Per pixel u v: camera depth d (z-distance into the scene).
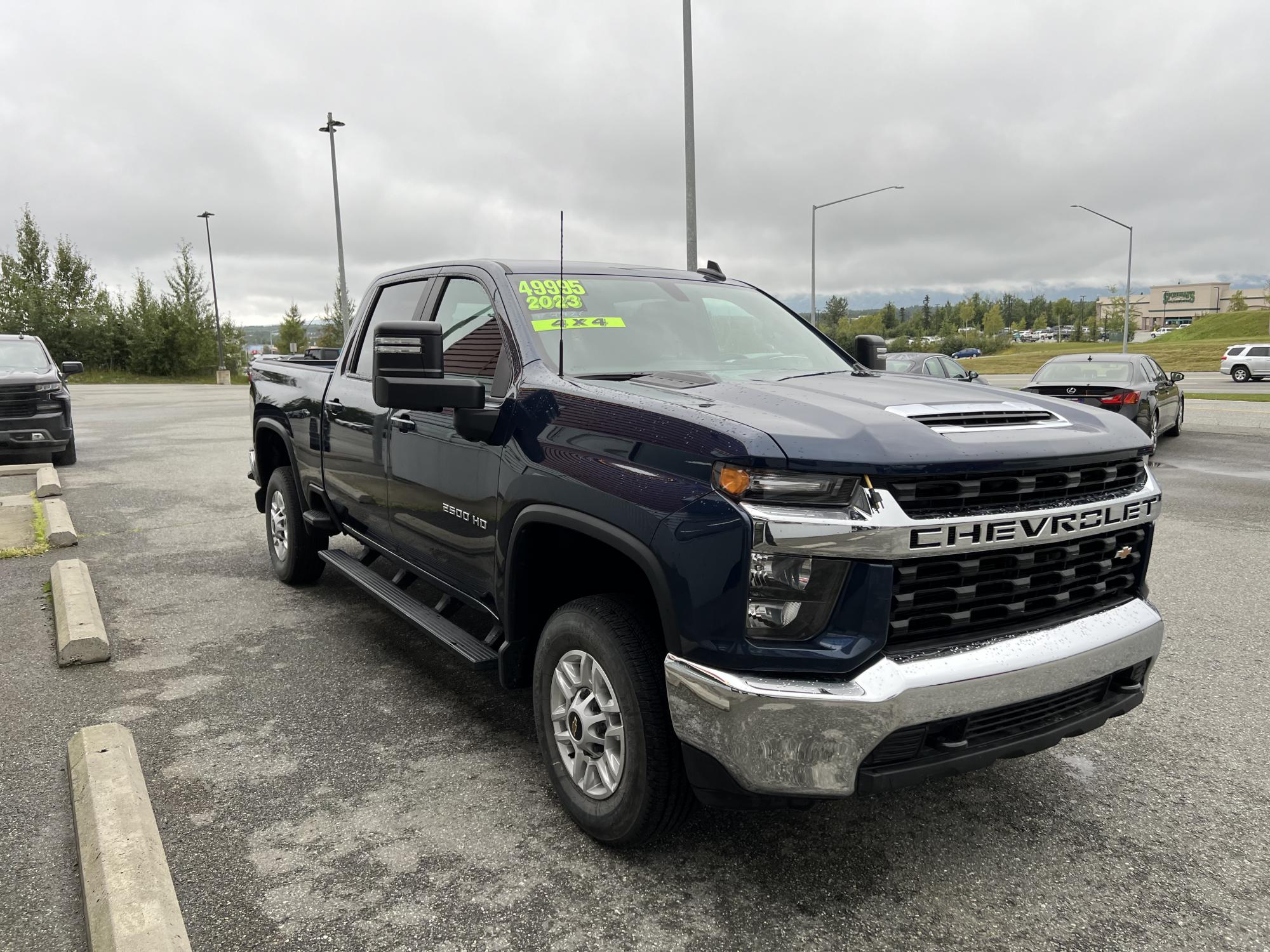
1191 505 9.02
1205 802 3.22
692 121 15.17
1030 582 2.63
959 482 2.42
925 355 14.83
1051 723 2.69
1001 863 2.83
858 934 2.48
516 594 3.18
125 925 2.31
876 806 3.19
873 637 2.34
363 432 4.36
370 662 4.56
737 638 2.35
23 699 4.05
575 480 2.80
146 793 3.12
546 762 3.11
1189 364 51.75
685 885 2.71
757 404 2.69
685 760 2.50
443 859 2.83
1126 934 2.49
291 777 3.36
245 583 5.99
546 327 3.46
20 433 11.19
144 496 9.48
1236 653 4.71
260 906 2.59
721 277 4.47
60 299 49.69
